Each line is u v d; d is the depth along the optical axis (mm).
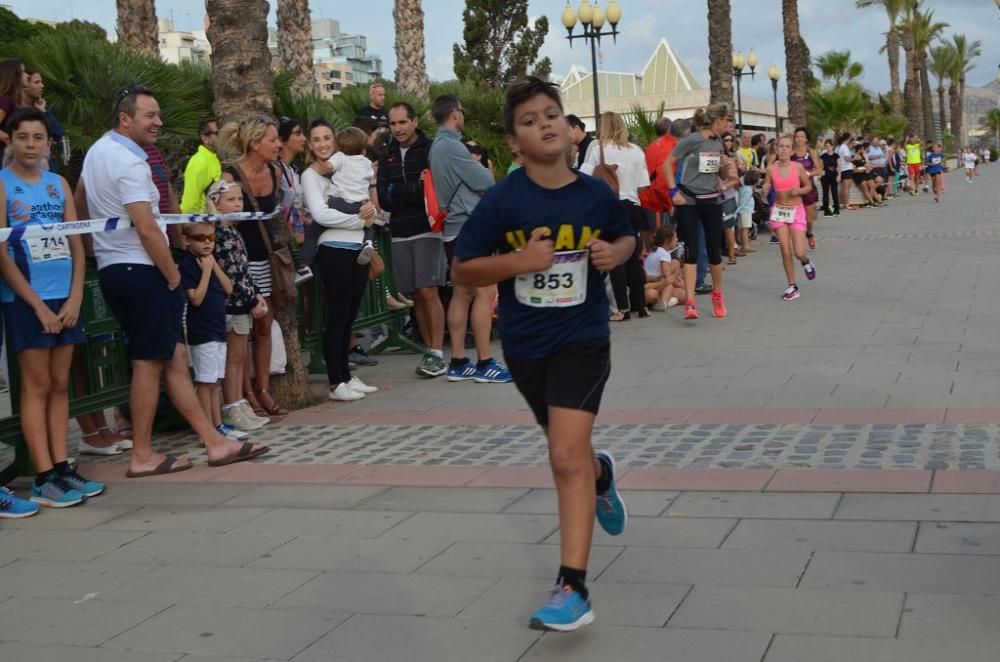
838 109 45281
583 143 11172
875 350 8594
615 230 3686
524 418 7125
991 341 8648
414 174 8648
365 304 9727
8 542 5094
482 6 49594
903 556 4160
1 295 5559
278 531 5020
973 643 3385
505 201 3629
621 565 4277
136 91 5824
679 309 11773
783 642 3488
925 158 37219
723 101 21172
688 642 3541
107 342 6734
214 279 6723
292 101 13203
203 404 6805
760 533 4535
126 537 5074
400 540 4773
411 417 7371
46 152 5695
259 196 7379
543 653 3541
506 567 4355
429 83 22516
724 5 20953
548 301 3631
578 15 21641
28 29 44031
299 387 7941
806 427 6293
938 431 5988
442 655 3574
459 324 8602
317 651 3660
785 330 9883
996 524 4441
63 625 4023
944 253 15273
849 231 20219
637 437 6336
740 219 17062
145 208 5730
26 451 6160
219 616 4023
